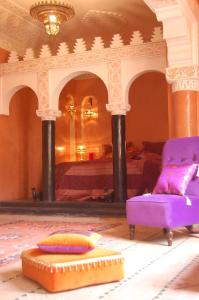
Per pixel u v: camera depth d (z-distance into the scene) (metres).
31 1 8.07
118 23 9.17
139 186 8.62
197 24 6.98
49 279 2.70
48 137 8.41
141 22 9.07
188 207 4.70
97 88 12.01
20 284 2.92
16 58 8.79
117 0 8.04
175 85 6.74
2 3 8.09
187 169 4.94
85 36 9.88
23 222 6.78
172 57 6.65
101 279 2.87
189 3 6.35
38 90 8.52
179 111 6.67
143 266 3.41
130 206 4.77
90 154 11.77
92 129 12.01
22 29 9.20
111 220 6.80
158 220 4.46
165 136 11.16
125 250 4.13
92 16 8.87
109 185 9.06
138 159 9.06
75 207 7.75
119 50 7.79
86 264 2.81
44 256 2.90
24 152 9.80
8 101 9.01
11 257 3.85
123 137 7.78
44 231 5.62
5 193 9.12
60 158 11.40
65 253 2.93
